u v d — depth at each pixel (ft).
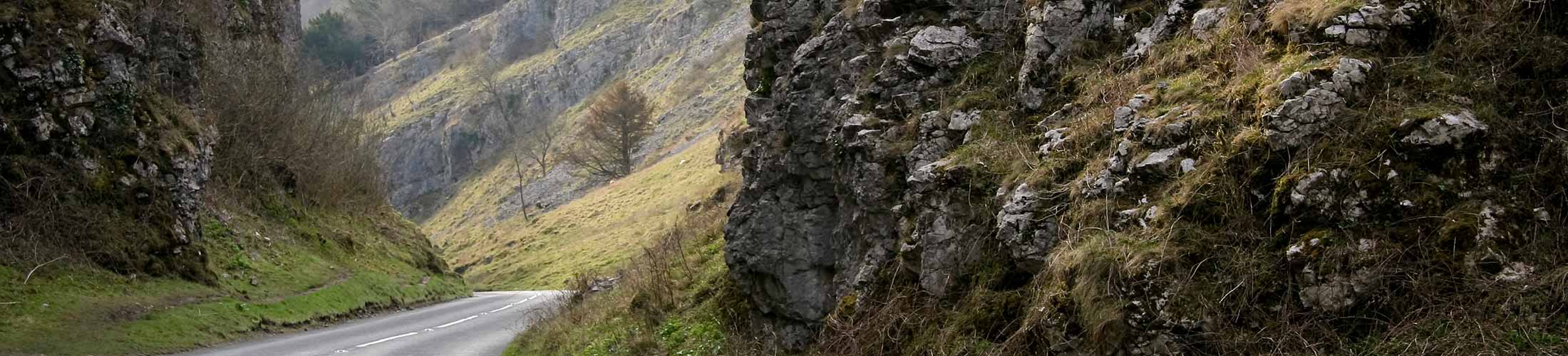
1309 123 18.48
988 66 27.50
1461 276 16.61
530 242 198.70
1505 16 19.49
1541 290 16.11
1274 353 17.08
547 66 370.12
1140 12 25.90
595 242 177.78
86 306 58.70
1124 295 18.58
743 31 316.81
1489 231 16.74
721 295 37.14
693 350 34.73
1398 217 17.37
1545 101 18.29
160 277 69.56
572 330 48.91
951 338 22.49
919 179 24.90
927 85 27.91
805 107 31.63
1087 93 24.41
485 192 298.15
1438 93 18.58
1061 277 20.01
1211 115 20.24
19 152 65.98
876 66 29.73
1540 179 17.33
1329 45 19.80
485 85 364.99
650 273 48.80
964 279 23.63
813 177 31.37
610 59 365.40
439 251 144.36
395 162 343.26
